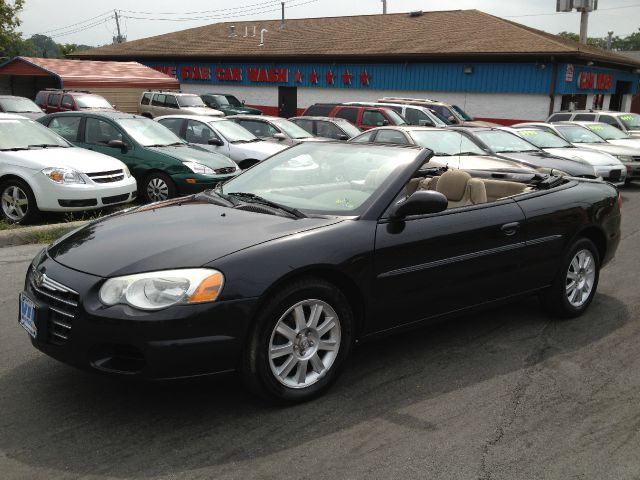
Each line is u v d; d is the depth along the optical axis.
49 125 11.02
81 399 3.61
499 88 25.23
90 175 8.38
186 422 3.38
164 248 3.42
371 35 31.28
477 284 4.43
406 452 3.15
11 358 4.14
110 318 3.13
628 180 15.42
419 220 4.09
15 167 8.20
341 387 3.86
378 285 3.85
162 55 35.97
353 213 3.95
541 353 4.54
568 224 5.05
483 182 5.28
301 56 30.53
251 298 3.28
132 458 3.02
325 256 3.56
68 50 67.31
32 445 3.11
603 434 3.40
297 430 3.32
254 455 3.07
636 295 6.12
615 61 27.20
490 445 3.25
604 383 4.06
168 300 3.16
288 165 4.73
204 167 10.18
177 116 13.12
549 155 11.33
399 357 4.37
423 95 27.47
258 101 33.19
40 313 3.40
